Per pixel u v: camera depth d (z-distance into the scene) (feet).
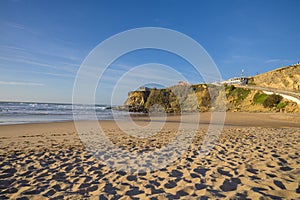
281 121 60.44
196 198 8.94
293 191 9.25
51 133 32.55
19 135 30.14
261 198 8.64
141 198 9.23
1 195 9.78
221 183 10.58
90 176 12.37
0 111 88.28
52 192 10.12
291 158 14.53
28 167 14.05
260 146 19.06
